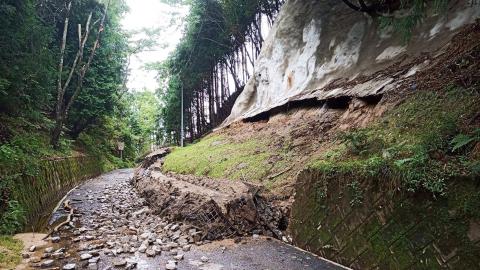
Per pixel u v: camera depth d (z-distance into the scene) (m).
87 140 22.73
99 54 20.55
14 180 7.84
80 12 18.92
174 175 12.07
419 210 4.00
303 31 13.67
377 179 4.60
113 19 22.08
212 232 6.23
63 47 16.30
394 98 7.06
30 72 10.03
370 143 6.11
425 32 8.51
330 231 5.16
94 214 9.06
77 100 19.25
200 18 21.08
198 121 25.70
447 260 3.61
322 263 4.94
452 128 4.76
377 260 4.35
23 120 10.64
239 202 6.54
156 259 5.22
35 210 9.01
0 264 4.89
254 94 16.59
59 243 6.23
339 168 5.27
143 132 43.53
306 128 9.59
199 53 22.48
